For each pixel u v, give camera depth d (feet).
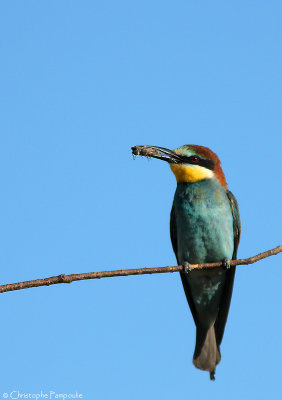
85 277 24.99
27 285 24.31
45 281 24.50
